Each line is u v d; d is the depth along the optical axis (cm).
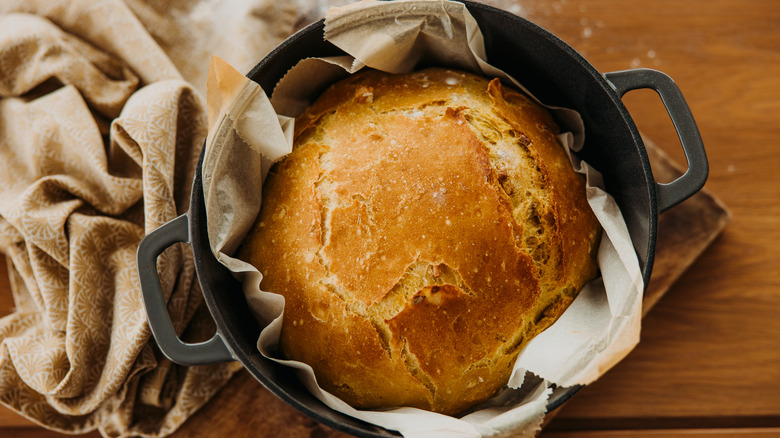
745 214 62
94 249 57
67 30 60
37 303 59
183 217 47
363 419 48
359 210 47
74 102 58
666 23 64
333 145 50
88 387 57
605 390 61
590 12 64
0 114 59
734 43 64
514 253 47
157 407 59
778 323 61
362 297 47
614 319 47
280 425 58
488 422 46
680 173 61
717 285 62
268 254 49
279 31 61
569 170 51
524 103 52
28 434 59
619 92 48
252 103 48
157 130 56
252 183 50
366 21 49
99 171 57
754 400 60
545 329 48
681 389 61
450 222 47
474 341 47
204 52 61
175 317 57
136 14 61
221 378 58
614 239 49
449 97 50
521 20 48
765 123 63
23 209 56
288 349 49
